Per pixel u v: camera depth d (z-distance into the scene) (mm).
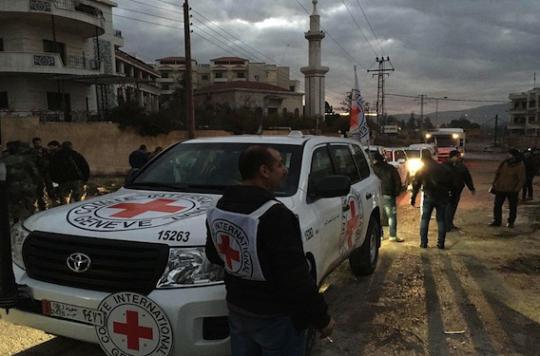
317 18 61094
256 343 2322
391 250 7523
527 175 13836
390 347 4016
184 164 4324
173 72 95000
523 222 10195
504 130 116125
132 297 2770
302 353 2348
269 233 2096
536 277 6023
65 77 28875
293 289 2076
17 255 3297
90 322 2904
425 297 5258
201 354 2801
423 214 7680
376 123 70438
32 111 26594
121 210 3365
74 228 3094
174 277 2805
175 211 3311
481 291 5473
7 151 7891
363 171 6008
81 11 30641
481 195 15125
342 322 4543
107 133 24531
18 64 27062
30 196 7961
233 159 4242
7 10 26766
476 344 4086
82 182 9688
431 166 7508
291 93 66312
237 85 63688
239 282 2264
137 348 2807
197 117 36562
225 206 2219
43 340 3982
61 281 3020
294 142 4406
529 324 4520
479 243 8070
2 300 3006
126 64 52531
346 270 6297
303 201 3797
